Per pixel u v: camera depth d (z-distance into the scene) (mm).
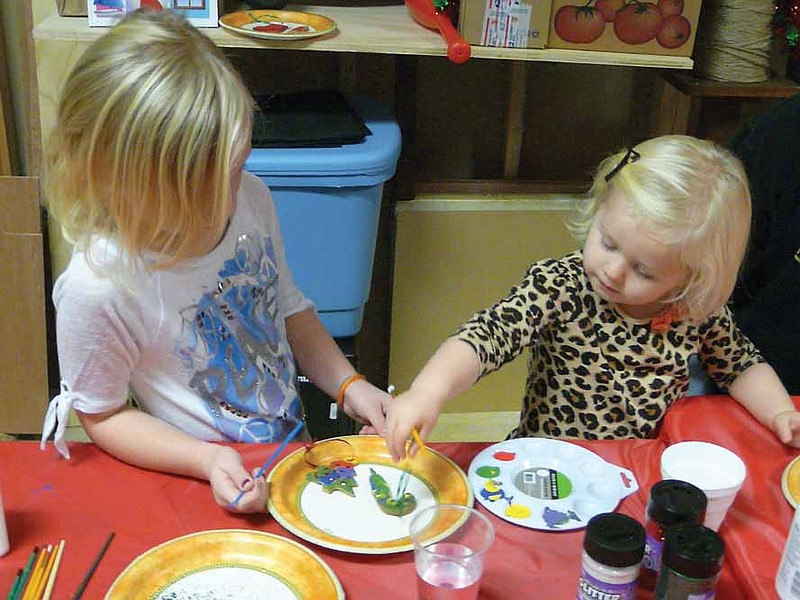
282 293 1330
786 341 1521
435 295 2264
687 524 805
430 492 1011
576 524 953
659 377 1247
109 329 1023
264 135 1723
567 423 1278
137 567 847
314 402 1808
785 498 997
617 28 1766
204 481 1007
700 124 2215
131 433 1030
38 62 1727
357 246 1836
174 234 1003
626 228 1081
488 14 1729
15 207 1970
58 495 970
